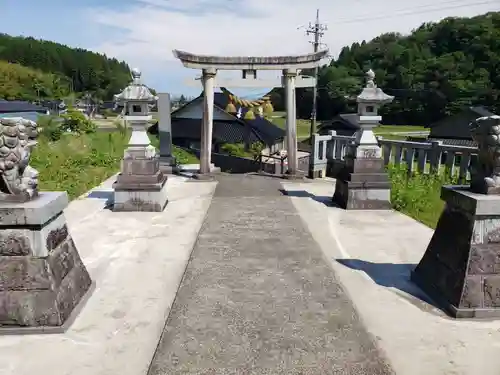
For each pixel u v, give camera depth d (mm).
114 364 2711
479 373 2629
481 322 3232
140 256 4656
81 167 11055
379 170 6781
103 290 3775
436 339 2998
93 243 5094
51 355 2799
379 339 2992
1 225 2994
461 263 3346
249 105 11195
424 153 8664
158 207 6637
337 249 4918
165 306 3475
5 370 2645
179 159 13570
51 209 3178
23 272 3049
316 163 10008
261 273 4176
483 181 3438
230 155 16328
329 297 3646
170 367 2672
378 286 3889
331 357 2775
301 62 9562
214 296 3650
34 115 26453
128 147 6609
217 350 2850
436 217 6383
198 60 9344
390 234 5508
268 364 2701
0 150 3113
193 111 20781
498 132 3305
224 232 5582
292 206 7090
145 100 6484
